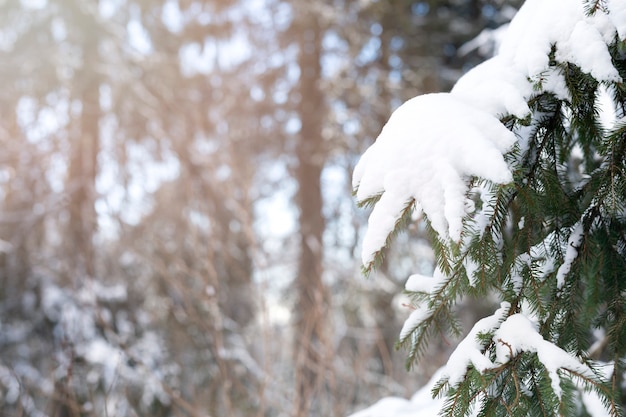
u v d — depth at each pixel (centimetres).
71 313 559
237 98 828
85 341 550
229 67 845
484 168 128
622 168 148
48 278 607
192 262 624
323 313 504
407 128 145
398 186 139
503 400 139
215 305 471
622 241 156
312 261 774
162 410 539
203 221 637
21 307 581
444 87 794
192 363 572
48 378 525
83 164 650
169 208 685
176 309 549
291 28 844
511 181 124
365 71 826
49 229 695
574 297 152
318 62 843
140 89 665
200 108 753
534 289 149
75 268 585
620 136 145
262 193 847
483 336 144
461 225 126
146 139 709
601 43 137
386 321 748
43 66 616
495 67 155
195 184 648
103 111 658
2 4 609
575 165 205
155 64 681
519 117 137
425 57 813
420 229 678
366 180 146
